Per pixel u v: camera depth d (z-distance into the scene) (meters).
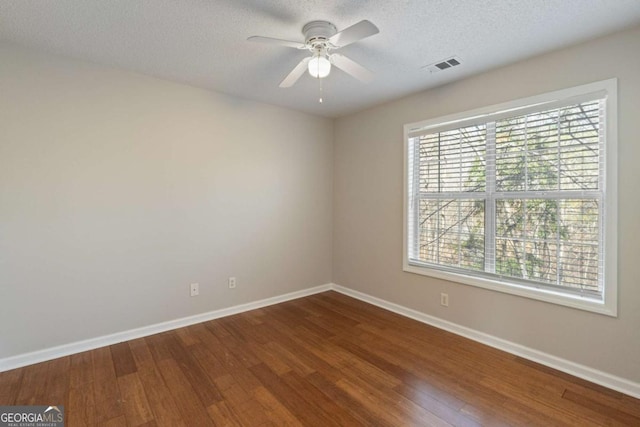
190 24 1.97
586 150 2.17
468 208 2.84
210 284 3.21
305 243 4.00
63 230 2.43
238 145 3.36
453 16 1.87
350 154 3.97
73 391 2.00
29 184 2.30
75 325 2.49
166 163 2.90
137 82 2.73
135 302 2.77
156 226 2.86
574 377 2.18
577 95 2.16
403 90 3.10
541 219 2.39
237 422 1.75
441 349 2.59
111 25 1.98
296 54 2.37
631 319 1.99
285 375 2.20
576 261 2.23
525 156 2.46
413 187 3.30
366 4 1.76
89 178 2.53
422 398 1.95
